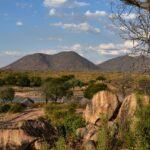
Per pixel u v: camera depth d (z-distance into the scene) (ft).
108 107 64.08
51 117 111.96
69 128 60.44
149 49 27.22
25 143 54.03
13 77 370.12
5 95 219.20
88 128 56.49
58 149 38.14
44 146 43.01
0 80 363.97
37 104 182.80
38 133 55.67
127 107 47.06
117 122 41.22
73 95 232.53
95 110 65.82
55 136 55.42
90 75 501.15
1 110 155.94
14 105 161.79
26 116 137.28
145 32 26.78
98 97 66.59
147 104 33.30
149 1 26.07
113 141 36.60
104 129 37.29
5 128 55.62
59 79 299.17
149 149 31.99
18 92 310.86
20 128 55.01
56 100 221.87
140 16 26.76
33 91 313.73
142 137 32.35
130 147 33.30
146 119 33.30
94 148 44.21
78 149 46.19
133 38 27.17
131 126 35.40
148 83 29.89
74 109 135.03
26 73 570.87
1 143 54.49
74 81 305.32
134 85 30.68
